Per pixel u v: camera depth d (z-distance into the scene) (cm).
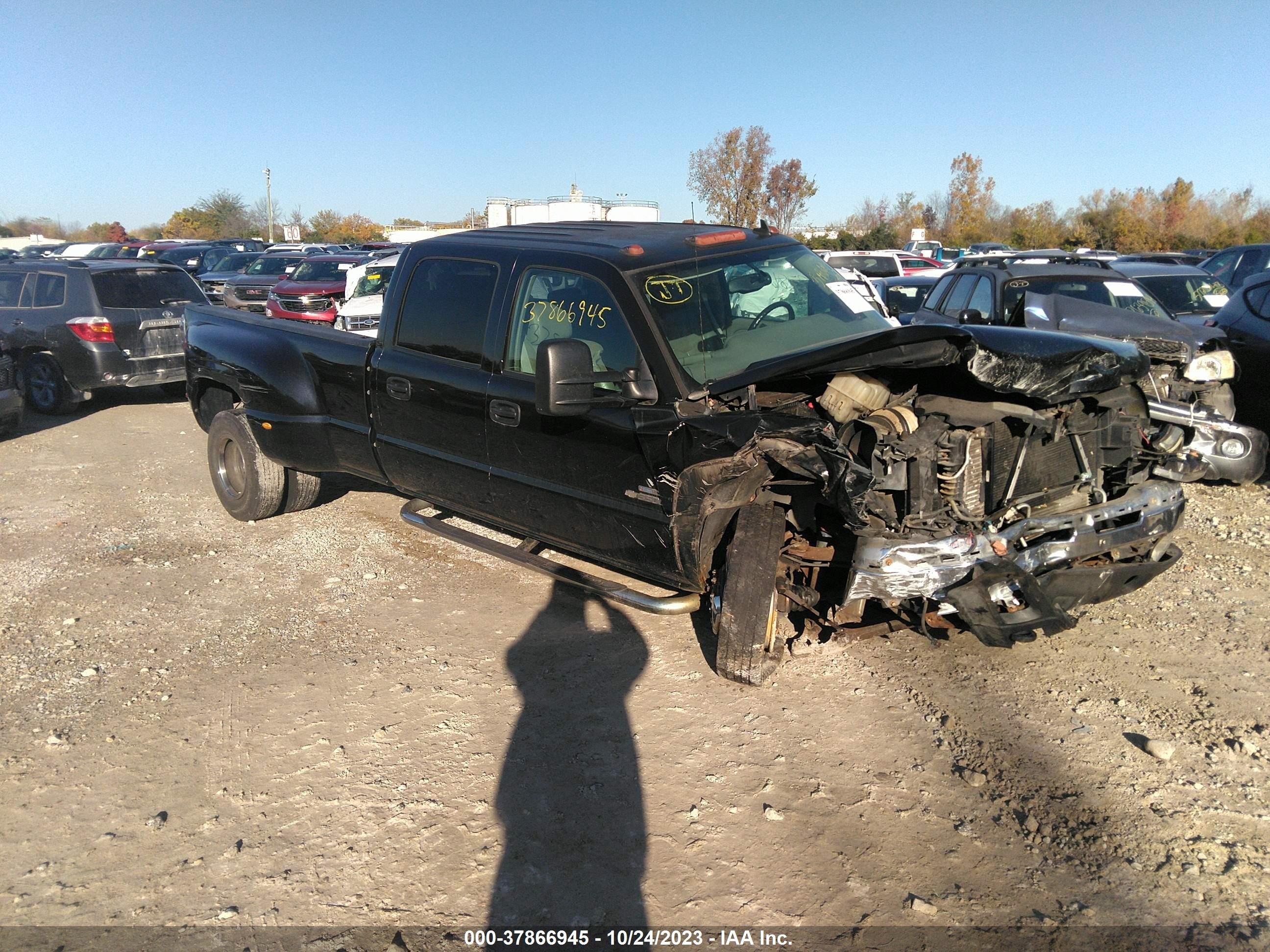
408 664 435
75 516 680
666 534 395
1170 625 438
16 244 5538
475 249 487
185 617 496
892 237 4722
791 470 341
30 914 280
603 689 405
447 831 314
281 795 337
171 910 281
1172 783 319
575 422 419
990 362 352
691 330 405
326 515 668
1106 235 4641
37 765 359
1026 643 428
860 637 382
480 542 511
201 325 661
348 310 1343
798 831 307
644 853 300
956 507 355
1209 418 573
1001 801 317
